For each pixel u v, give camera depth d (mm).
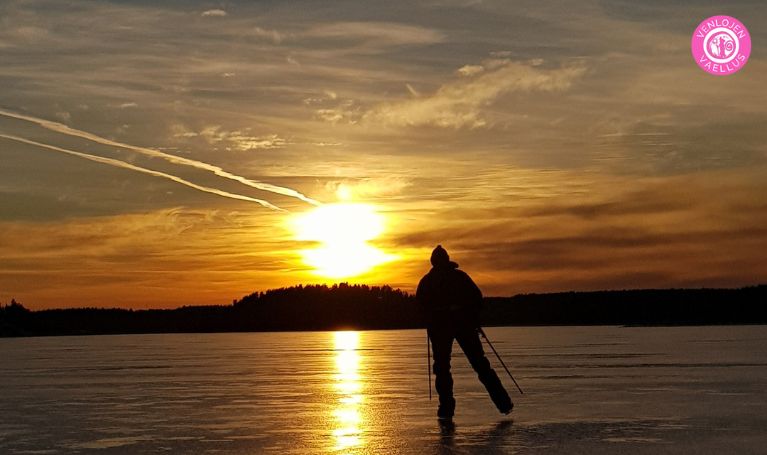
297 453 9227
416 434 10477
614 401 13688
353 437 10281
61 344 50156
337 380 18641
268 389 16562
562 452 9125
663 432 10414
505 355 27781
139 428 11203
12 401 14672
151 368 23797
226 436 10461
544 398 14250
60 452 9438
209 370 22641
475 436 10258
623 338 43375
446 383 12195
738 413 12078
